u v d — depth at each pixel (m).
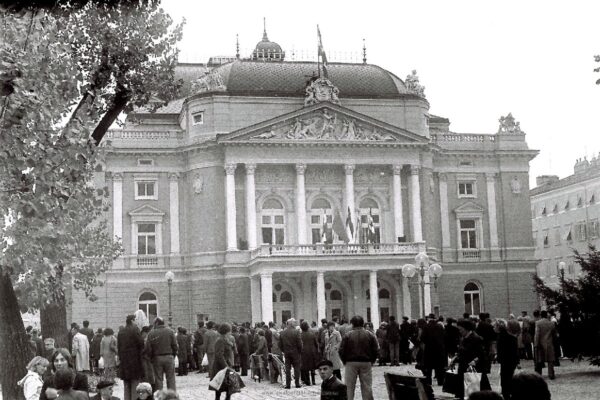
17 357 21.83
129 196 67.81
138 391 15.32
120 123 29.77
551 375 31.00
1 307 21.86
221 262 66.44
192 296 67.50
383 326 42.44
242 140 65.62
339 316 67.19
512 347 24.02
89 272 35.84
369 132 67.88
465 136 74.06
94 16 25.34
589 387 27.81
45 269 20.70
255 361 38.00
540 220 100.31
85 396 14.44
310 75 70.88
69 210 21.91
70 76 21.02
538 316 33.09
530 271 73.31
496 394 8.69
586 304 31.81
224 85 68.50
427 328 28.78
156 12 27.25
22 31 18.98
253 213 65.94
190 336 45.75
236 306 65.19
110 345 31.88
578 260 33.56
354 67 73.06
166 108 75.94
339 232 65.19
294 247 61.91
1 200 19.70
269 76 70.25
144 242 68.06
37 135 19.80
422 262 44.44
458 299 71.69
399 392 16.38
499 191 74.00
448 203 72.88
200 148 67.06
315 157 67.12
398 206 68.06
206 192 67.19
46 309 27.03
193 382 38.03
